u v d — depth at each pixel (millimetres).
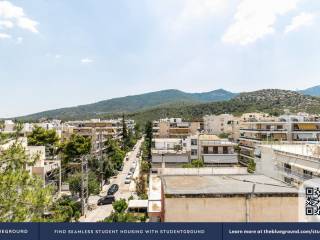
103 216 46688
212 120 132375
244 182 13828
